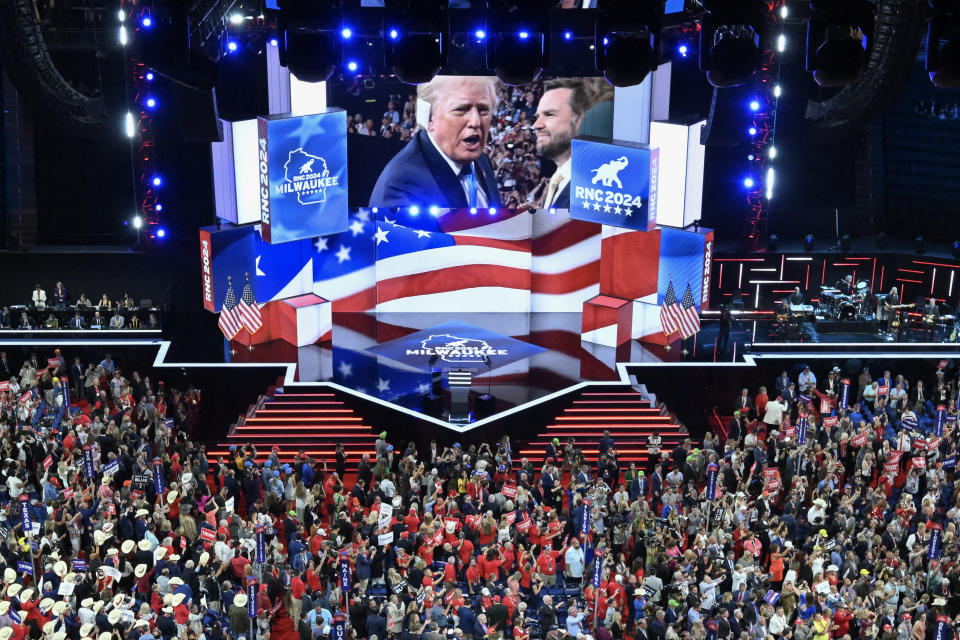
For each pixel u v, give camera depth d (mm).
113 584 22688
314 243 36219
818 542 23688
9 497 25438
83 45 36688
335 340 35500
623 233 34906
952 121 38375
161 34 16375
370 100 34531
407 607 21391
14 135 37688
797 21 37531
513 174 35562
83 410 32531
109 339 34906
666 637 20453
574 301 37906
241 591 22625
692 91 34062
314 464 28000
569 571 24688
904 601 21844
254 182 33688
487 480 26656
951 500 26688
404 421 30859
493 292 38000
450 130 34875
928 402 32156
